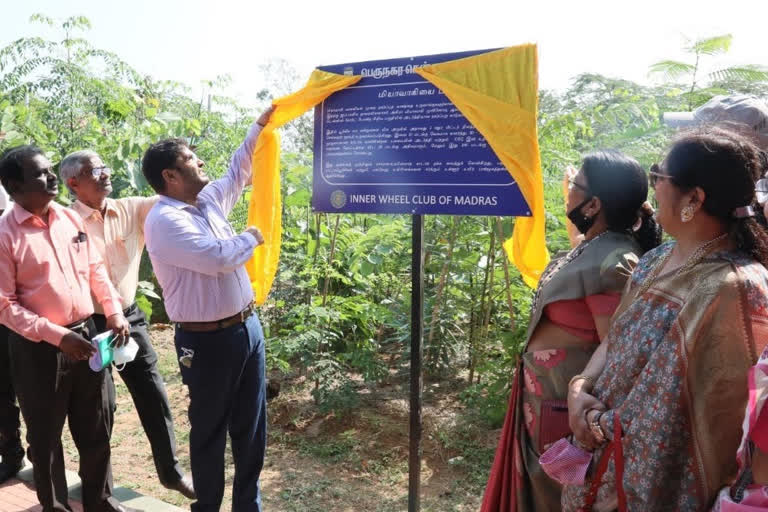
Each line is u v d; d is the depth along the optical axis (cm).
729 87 562
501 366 495
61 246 308
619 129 553
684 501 166
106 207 365
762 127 251
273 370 620
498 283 556
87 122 803
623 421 175
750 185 169
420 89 292
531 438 249
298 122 873
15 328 290
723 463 160
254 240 300
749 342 155
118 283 362
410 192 297
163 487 428
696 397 161
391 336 693
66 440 498
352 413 523
